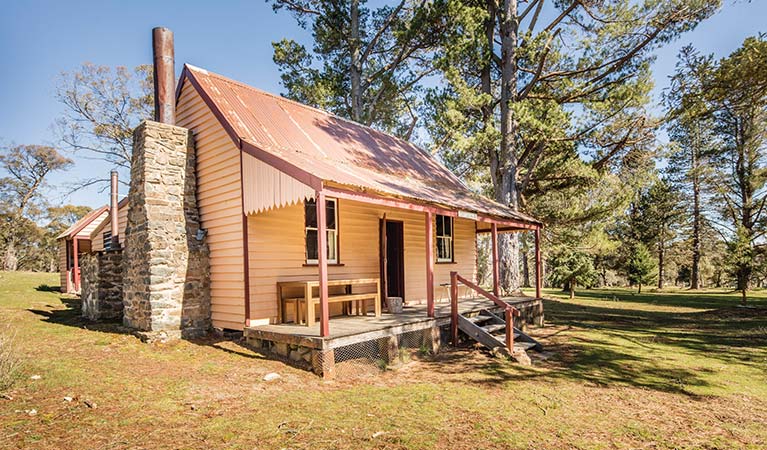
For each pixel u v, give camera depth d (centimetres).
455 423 466
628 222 3619
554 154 1730
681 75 1127
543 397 582
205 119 921
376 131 1402
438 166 1507
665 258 3656
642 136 1560
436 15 1568
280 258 861
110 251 1061
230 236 841
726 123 2617
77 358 662
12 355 579
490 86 1753
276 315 842
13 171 3869
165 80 938
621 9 1444
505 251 1666
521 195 1717
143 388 536
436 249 1292
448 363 770
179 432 411
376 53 2061
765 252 1912
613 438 446
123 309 997
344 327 732
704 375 730
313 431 426
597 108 1443
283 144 891
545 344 995
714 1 1317
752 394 624
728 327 1291
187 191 911
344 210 999
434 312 948
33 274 2622
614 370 757
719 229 2998
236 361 679
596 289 3344
